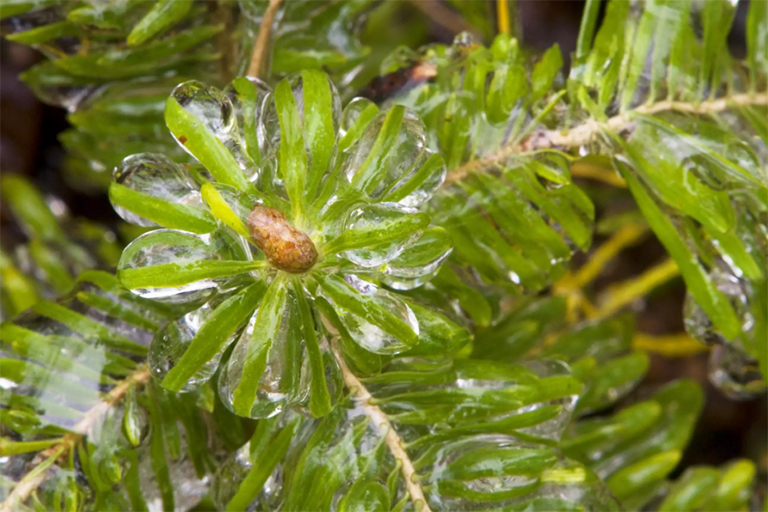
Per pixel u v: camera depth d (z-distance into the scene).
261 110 0.17
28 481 0.17
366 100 0.18
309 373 0.16
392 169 0.17
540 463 0.17
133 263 0.16
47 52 0.20
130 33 0.20
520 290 0.19
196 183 0.17
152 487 0.19
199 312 0.16
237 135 0.17
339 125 0.17
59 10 0.20
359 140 0.17
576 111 0.19
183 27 0.20
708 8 0.19
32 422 0.18
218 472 0.18
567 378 0.18
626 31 0.19
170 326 0.17
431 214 0.19
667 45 0.19
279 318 0.16
